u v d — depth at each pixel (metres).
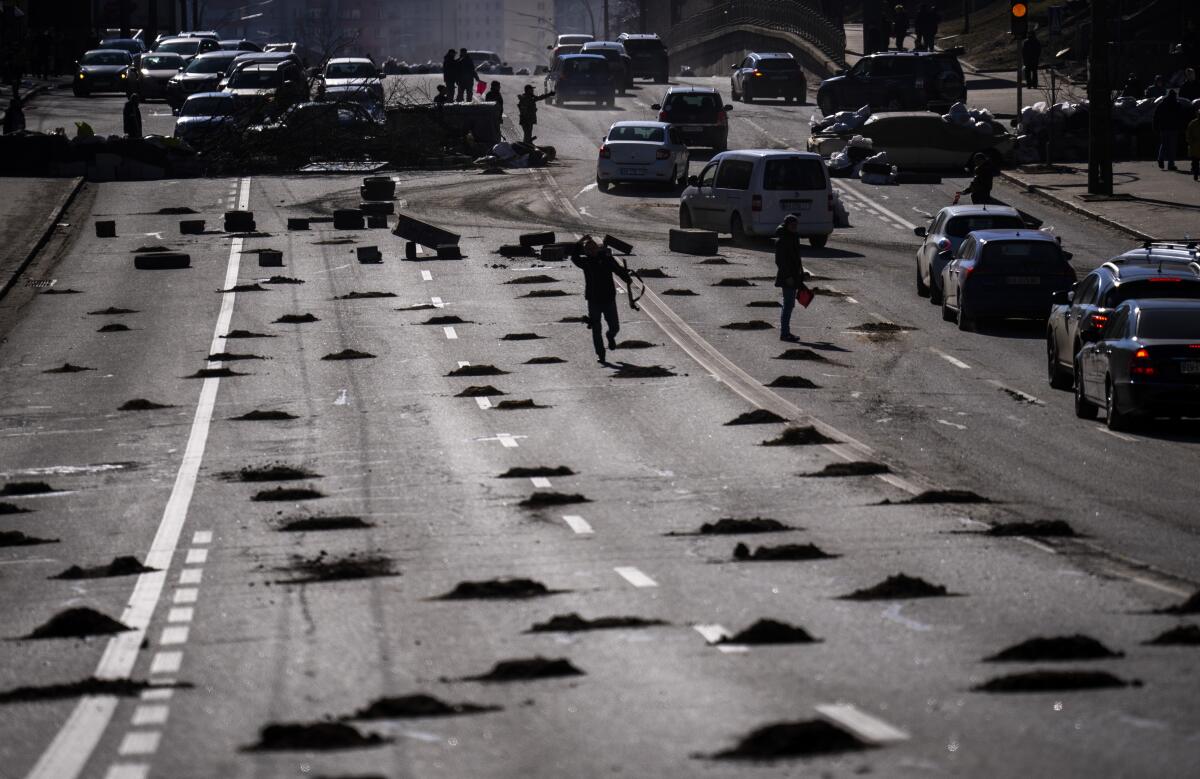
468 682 34.53
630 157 174.12
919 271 120.88
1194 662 34.75
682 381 88.12
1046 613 40.28
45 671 36.84
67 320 111.31
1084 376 77.94
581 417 78.19
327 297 118.81
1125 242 140.75
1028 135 191.12
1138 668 34.25
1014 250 104.44
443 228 152.12
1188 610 40.38
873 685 33.25
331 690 34.31
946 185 180.12
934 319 110.31
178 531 55.44
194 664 37.06
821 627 39.16
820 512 56.53
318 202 167.75
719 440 72.12
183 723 31.88
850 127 194.50
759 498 59.41
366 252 133.88
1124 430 74.75
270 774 28.11
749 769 27.52
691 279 125.62
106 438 75.31
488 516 56.78
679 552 49.91
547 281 124.69
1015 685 32.66
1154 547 49.91
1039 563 47.28
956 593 43.03
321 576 47.41
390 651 37.81
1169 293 78.81
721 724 30.50
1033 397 84.12
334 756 29.09
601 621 40.00
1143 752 28.16
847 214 156.12
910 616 40.19
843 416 78.12
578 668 35.31
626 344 99.56
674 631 39.03
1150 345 72.50
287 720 31.97
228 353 97.56
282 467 66.75
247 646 38.78
